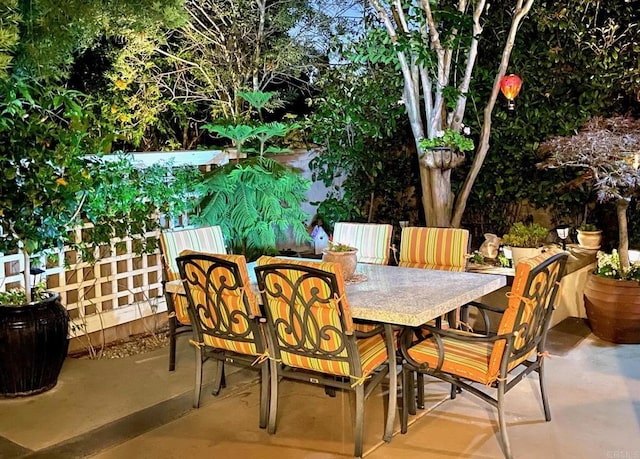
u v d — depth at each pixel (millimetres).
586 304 4762
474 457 2877
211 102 6766
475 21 5059
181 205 4992
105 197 4344
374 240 4391
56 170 3693
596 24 5602
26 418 3379
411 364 3062
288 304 2906
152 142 6574
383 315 2846
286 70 6867
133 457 2926
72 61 4195
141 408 3496
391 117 6082
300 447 2996
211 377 3969
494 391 3670
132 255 4750
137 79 6121
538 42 5734
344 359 2865
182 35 6355
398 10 5230
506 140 6000
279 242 6020
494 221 6305
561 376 3902
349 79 6301
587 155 4801
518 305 2744
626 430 3146
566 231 5512
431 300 3033
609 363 4129
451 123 5383
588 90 5605
